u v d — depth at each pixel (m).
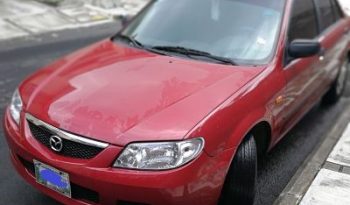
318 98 5.40
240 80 3.59
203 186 3.01
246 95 3.46
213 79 3.54
